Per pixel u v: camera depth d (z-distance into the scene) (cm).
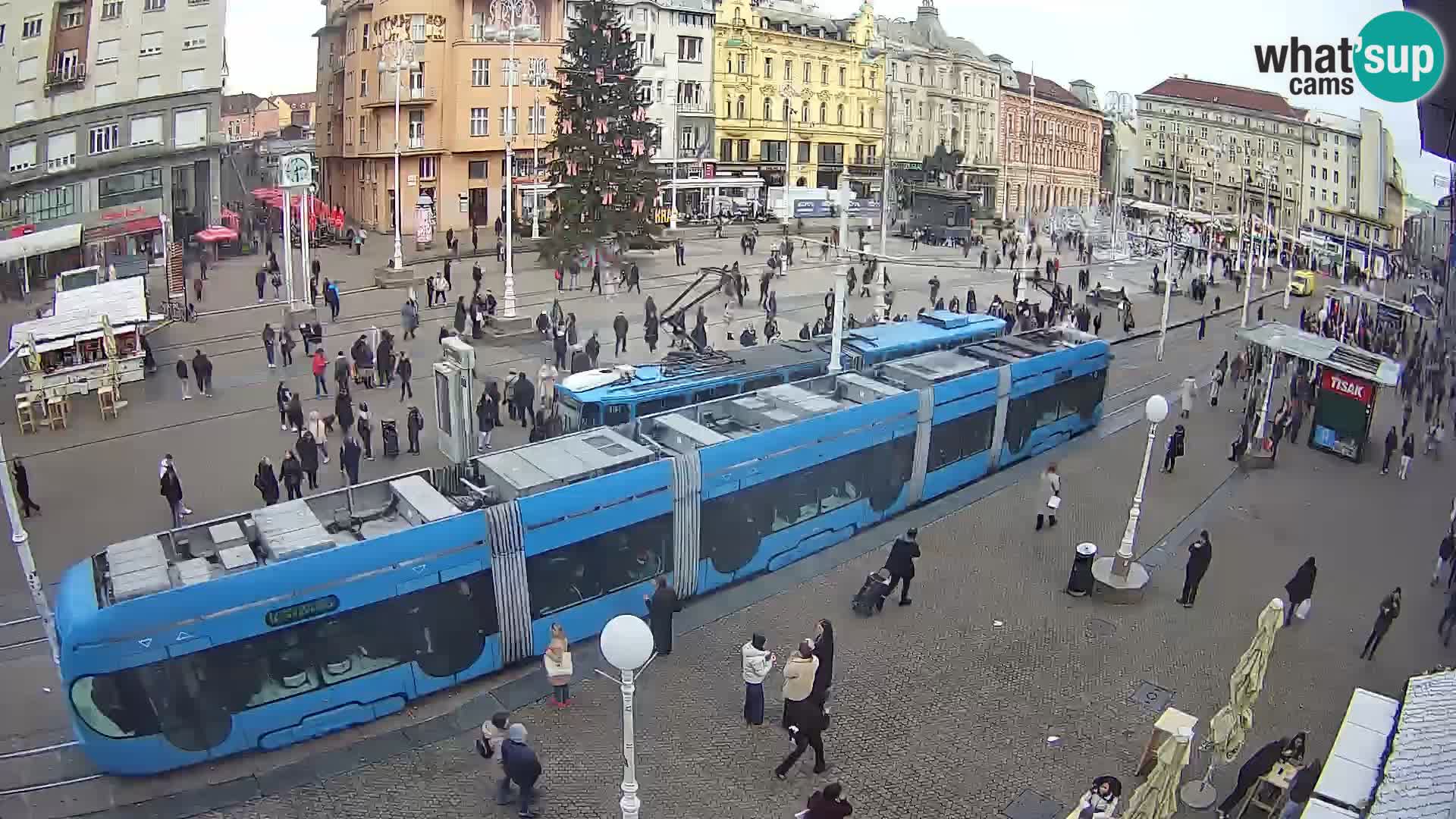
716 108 7788
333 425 2886
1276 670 1758
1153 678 1712
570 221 5084
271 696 1457
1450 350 3406
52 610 1867
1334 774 1220
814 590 2009
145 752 1384
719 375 2584
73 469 2595
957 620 1897
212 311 4209
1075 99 9662
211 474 2569
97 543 2173
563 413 2464
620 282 4922
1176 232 7194
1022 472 2755
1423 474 2897
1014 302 4944
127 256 5094
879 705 1608
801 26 8138
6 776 1409
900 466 2381
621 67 5275
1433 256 4659
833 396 2467
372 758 1467
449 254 5684
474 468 1830
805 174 8362
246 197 6625
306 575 1454
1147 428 3247
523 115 6888
